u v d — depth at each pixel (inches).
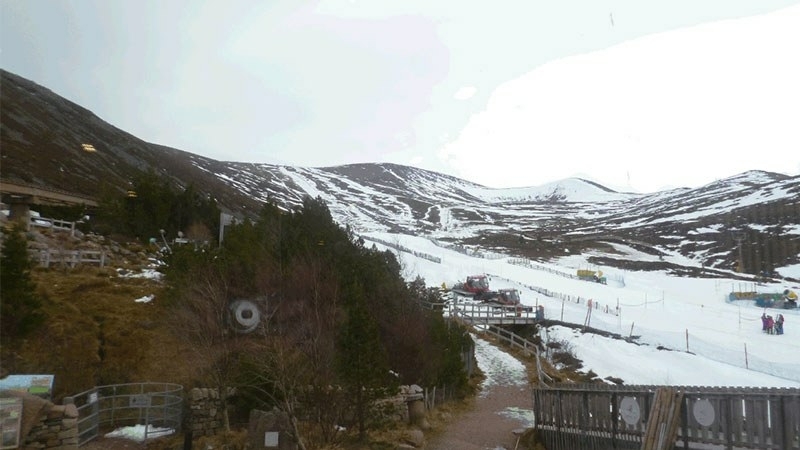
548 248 4227.4
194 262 719.1
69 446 444.5
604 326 1476.4
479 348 1295.5
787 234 3479.3
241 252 788.0
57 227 1141.1
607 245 4247.0
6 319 560.7
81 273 865.5
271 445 457.1
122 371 609.3
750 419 341.4
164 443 512.4
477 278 1939.0
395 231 5364.2
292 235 1001.5
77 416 463.2
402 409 636.7
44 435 434.6
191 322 621.6
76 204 1475.1
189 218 1422.2
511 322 1493.6
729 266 3085.6
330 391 541.6
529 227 6127.0
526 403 857.5
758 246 3353.8
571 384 551.5
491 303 1668.3
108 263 1012.5
